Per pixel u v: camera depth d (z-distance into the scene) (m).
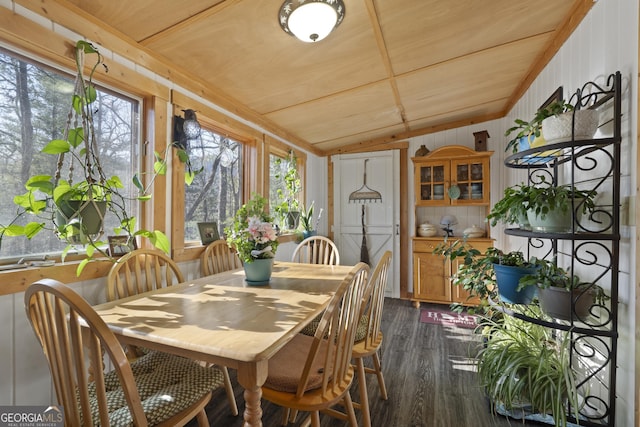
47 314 0.83
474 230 3.56
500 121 3.78
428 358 2.32
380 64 2.38
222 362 0.95
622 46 1.49
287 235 3.65
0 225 1.35
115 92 1.83
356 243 4.44
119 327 1.07
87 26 1.57
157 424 0.96
